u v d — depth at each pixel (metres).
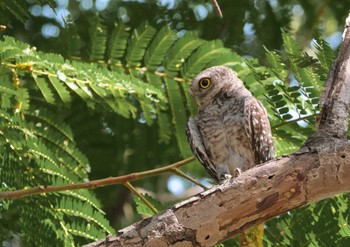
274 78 10.74
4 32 13.92
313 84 10.14
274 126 10.73
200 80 12.24
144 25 12.73
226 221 7.98
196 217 7.90
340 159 8.06
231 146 11.84
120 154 14.44
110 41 12.74
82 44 13.24
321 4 14.95
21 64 10.91
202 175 15.37
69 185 9.80
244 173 8.05
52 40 14.33
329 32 15.03
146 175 10.14
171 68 12.63
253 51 14.85
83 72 11.29
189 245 7.93
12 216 11.65
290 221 10.34
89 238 10.77
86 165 11.60
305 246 10.31
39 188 9.73
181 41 12.62
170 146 14.40
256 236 9.92
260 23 14.98
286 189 8.02
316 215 10.26
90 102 11.84
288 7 15.04
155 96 12.04
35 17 14.44
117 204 15.82
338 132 8.39
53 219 10.81
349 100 8.71
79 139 14.16
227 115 11.84
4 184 10.96
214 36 14.95
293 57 10.23
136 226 7.86
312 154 8.09
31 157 11.05
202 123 12.00
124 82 11.48
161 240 7.83
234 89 12.11
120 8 14.98
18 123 11.16
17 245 12.88
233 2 15.00
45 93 11.36
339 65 8.98
